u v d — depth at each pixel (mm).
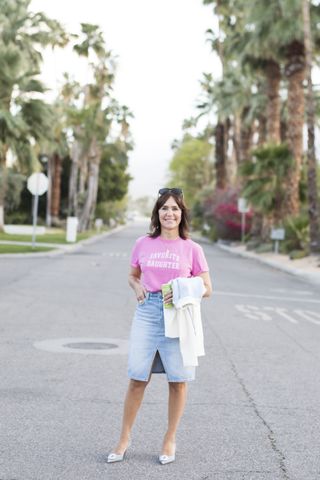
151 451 5227
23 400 6590
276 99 41875
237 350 9766
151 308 5016
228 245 51188
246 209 46500
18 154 37531
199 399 6895
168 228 5082
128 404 5062
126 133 92188
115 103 90688
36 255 29125
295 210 38125
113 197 97188
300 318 13711
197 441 5512
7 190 50031
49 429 5688
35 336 10320
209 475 4727
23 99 37781
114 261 28625
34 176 31531
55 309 13445
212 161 103688
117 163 96125
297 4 34375
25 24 43062
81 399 6684
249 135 55062
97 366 8273
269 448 5371
